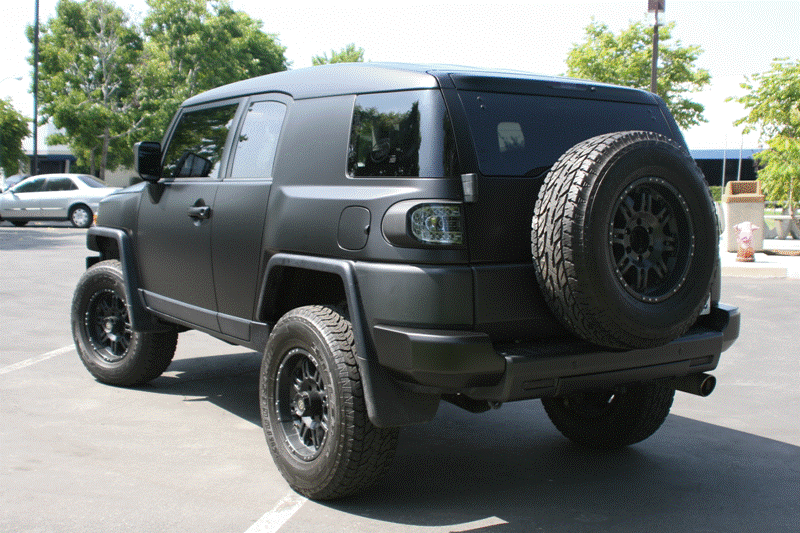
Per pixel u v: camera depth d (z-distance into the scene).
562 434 4.64
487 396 3.02
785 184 18.77
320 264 3.36
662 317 3.04
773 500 3.60
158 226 4.77
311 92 3.77
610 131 3.58
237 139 4.26
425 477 3.84
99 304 5.57
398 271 3.04
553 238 2.93
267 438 3.67
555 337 3.22
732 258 14.93
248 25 55.31
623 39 29.34
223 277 4.15
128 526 3.15
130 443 4.24
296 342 3.48
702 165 46.25
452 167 3.05
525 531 3.19
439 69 3.34
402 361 3.01
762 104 18.83
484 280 3.02
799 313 9.37
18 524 3.14
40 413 4.76
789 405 5.39
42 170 55.94
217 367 6.18
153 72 42.81
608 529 3.23
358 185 3.31
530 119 3.35
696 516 3.39
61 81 40.94
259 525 3.19
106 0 42.50
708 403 5.44
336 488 3.33
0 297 9.45
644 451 4.34
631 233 3.04
